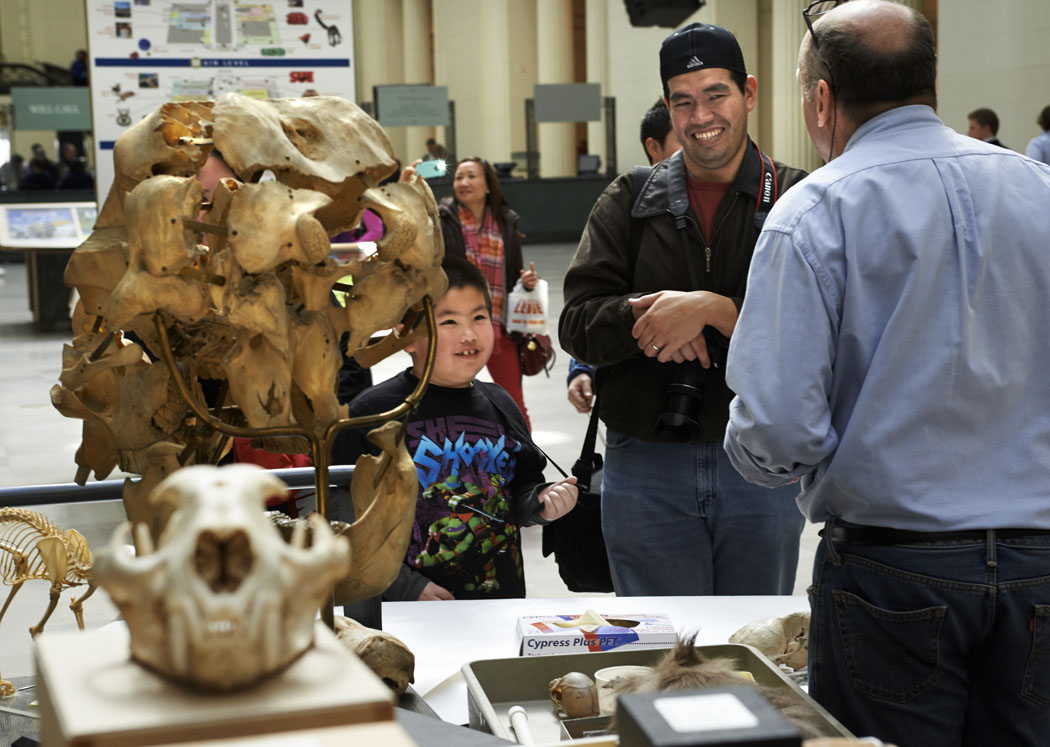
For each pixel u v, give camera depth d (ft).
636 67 58.34
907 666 4.81
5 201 52.39
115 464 4.36
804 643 5.66
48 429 21.03
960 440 4.76
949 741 4.84
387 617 6.26
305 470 5.78
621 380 8.06
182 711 2.15
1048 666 4.76
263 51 18.37
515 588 7.87
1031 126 34.19
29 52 79.00
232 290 3.56
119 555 2.26
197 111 4.04
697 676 3.75
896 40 5.06
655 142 11.06
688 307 7.48
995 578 4.69
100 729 2.07
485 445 7.95
